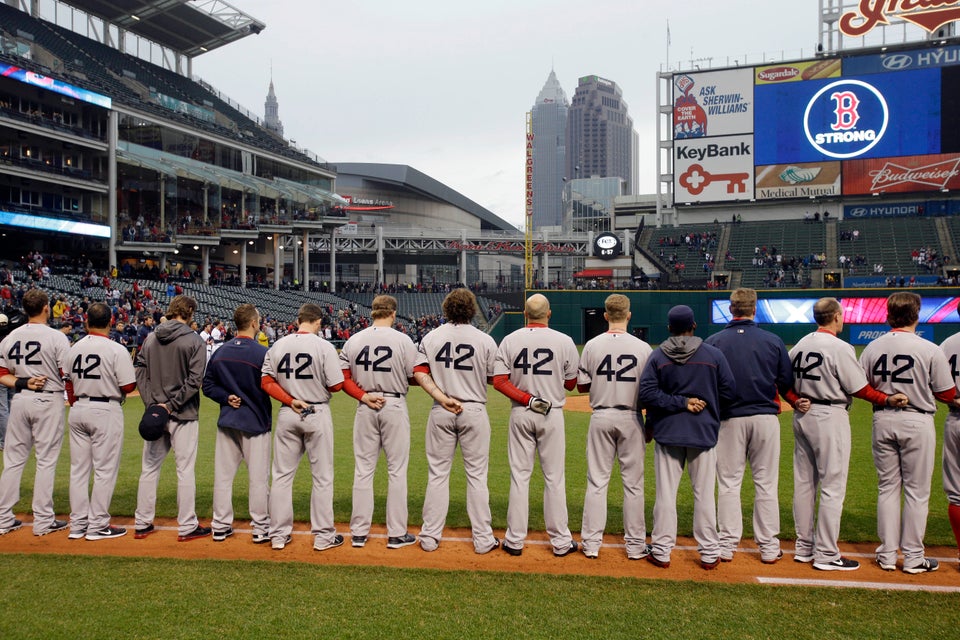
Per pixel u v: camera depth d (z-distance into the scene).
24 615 4.47
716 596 4.86
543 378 5.77
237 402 6.04
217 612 4.53
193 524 6.23
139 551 5.89
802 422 5.65
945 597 4.87
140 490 6.29
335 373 5.90
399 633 4.25
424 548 5.93
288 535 6.02
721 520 5.73
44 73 31.05
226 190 42.19
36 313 6.44
